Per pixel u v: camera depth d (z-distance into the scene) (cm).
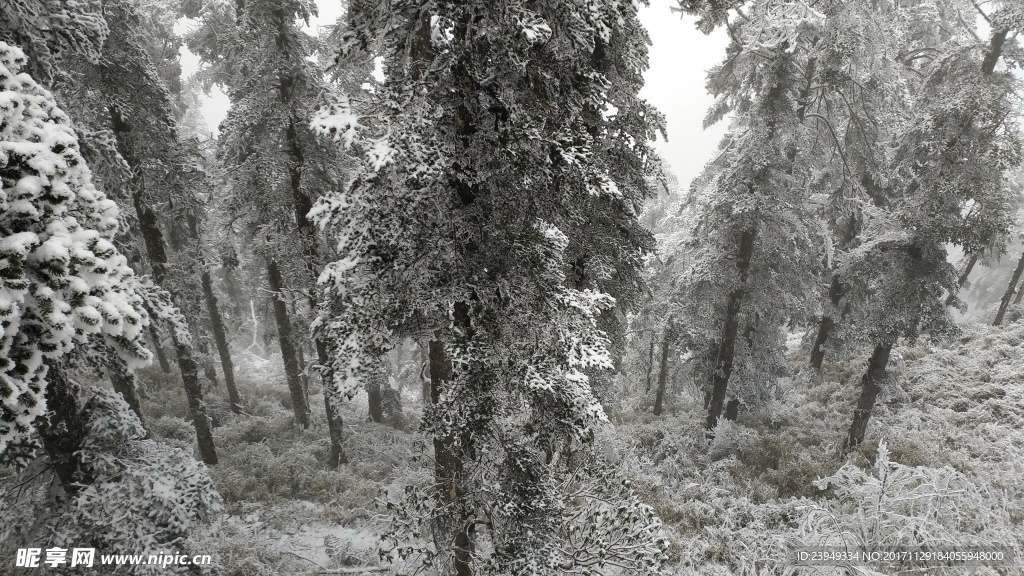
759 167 1298
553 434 620
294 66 1130
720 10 986
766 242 1456
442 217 568
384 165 495
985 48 1213
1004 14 1142
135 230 1410
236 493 1223
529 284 590
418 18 521
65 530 598
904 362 1984
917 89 1602
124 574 583
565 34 543
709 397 1855
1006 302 2308
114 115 1107
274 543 1055
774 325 1747
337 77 1195
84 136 888
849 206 1543
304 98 1154
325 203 589
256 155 1174
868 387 1468
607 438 1388
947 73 1310
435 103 545
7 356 443
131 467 660
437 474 685
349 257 634
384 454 1533
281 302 1555
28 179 475
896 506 1094
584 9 547
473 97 551
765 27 1172
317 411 1958
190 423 1623
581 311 621
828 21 1167
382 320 635
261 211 1281
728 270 1506
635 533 679
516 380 580
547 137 570
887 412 1695
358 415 2025
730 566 1041
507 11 479
